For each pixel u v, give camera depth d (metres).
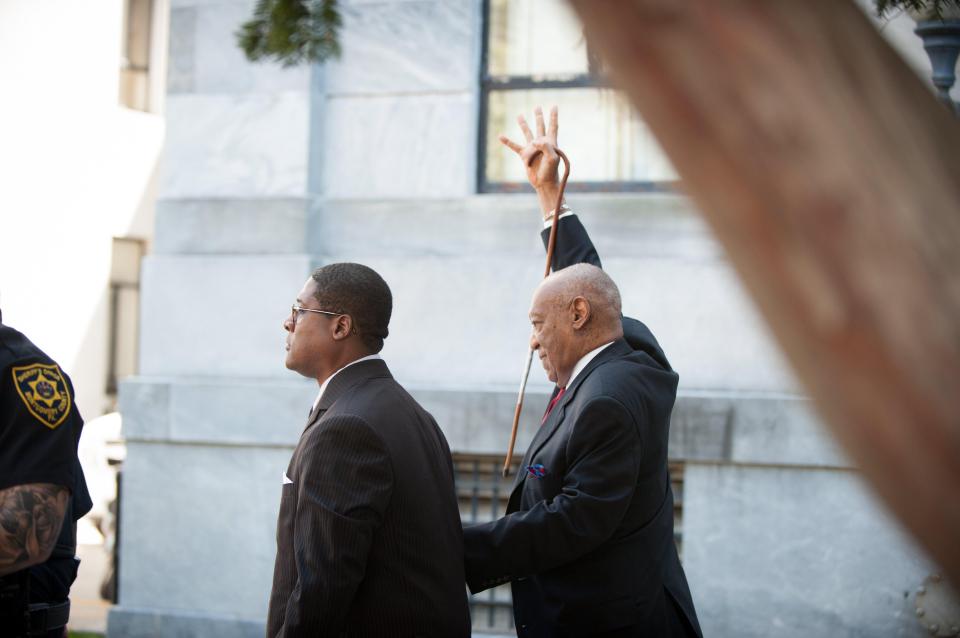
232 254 5.75
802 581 4.97
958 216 0.43
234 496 5.61
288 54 2.81
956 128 0.45
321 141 5.80
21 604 2.52
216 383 5.61
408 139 5.71
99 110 9.88
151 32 10.68
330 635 2.36
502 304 5.52
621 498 2.76
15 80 8.93
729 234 0.44
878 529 4.89
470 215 5.62
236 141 5.77
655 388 2.95
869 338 0.42
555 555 2.74
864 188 0.43
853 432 0.43
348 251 5.76
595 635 2.83
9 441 2.41
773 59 0.44
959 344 0.42
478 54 5.72
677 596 2.97
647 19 0.44
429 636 2.50
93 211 9.84
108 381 10.18
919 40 4.19
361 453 2.46
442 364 5.58
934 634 4.68
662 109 0.45
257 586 5.56
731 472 5.06
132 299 10.46
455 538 2.67
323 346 2.71
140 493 5.71
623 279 5.33
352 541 2.38
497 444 5.29
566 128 5.60
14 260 8.98
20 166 9.00
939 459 0.42
